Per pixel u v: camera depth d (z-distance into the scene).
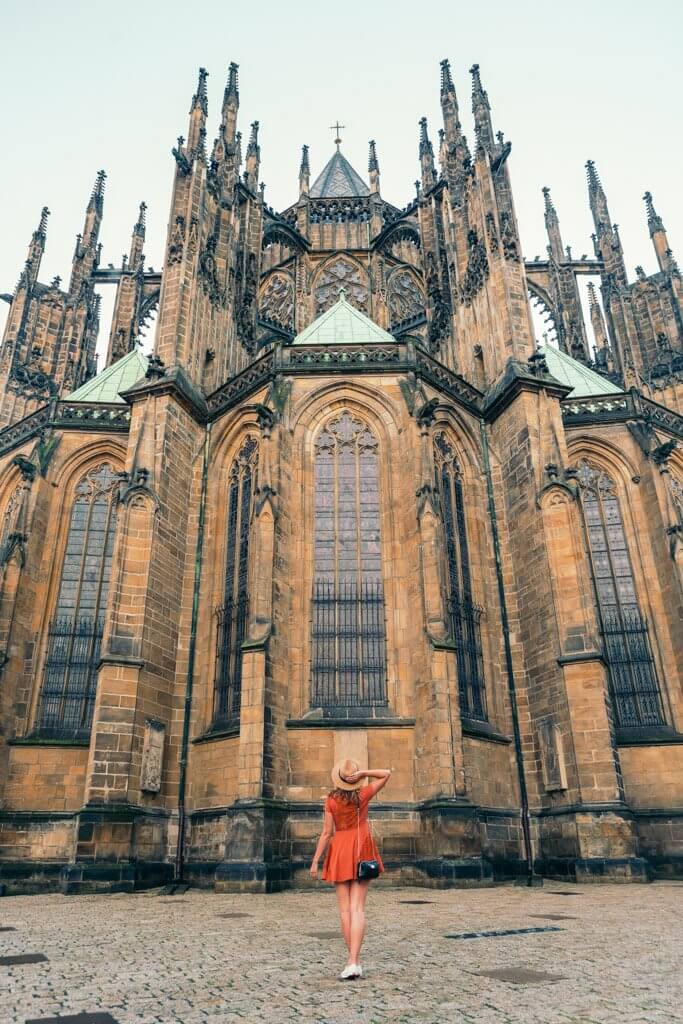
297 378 40.69
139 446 40.19
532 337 44.56
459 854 28.94
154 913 20.52
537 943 13.30
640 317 74.56
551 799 34.06
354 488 38.81
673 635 41.06
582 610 35.28
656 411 49.16
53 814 37.22
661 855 36.84
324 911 20.41
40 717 40.25
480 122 51.56
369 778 10.67
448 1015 7.97
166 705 36.34
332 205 74.12
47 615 42.50
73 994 9.37
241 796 29.86
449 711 31.20
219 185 53.91
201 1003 8.77
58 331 74.69
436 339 55.31
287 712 32.88
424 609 33.28
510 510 41.19
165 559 38.59
